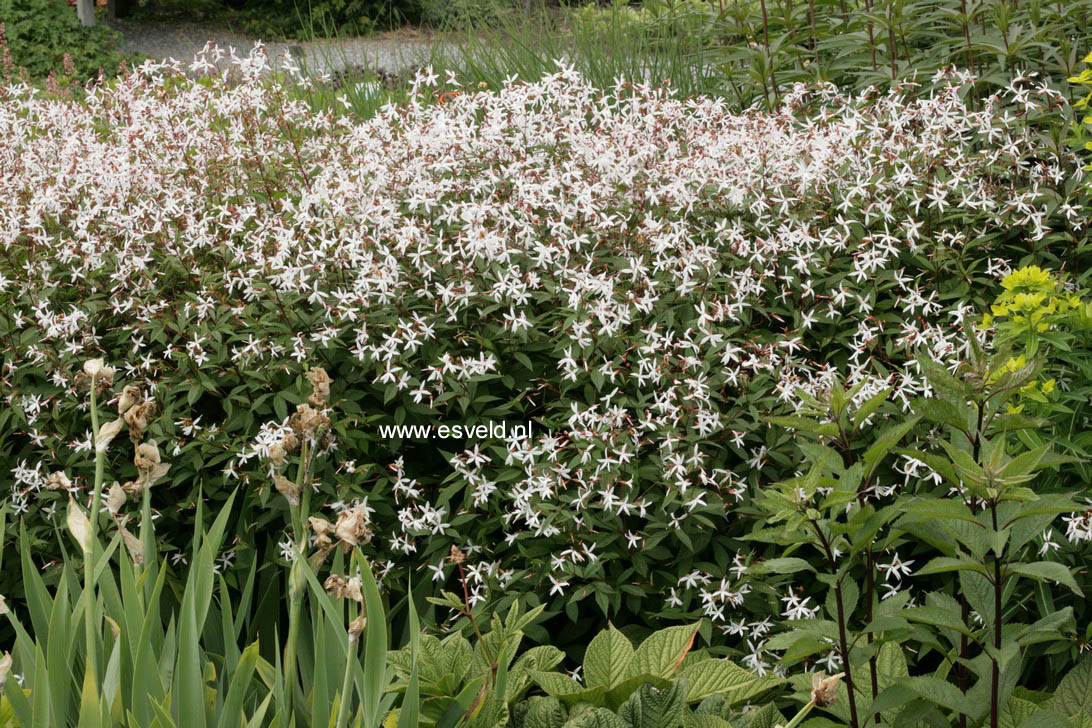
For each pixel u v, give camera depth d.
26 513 3.29
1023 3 4.65
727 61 5.12
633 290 3.08
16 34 13.95
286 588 3.13
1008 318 2.84
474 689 1.92
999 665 1.69
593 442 2.77
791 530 1.68
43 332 3.37
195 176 3.89
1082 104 3.28
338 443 3.04
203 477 3.22
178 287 3.52
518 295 2.98
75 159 4.00
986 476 1.57
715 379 2.89
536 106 4.21
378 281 3.01
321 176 3.66
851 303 3.15
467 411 3.12
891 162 3.36
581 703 2.09
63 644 1.73
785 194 3.39
